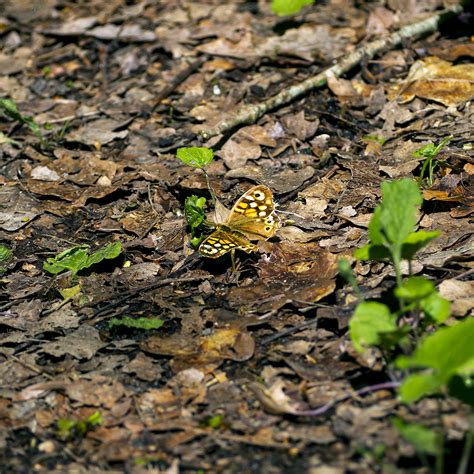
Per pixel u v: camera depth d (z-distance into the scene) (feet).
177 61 39.65
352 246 25.55
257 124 33.55
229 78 37.45
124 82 38.73
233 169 30.78
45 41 43.60
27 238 28.73
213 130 32.45
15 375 22.27
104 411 20.71
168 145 33.14
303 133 32.48
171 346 22.61
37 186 31.37
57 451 19.63
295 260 25.36
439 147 27.55
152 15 44.39
